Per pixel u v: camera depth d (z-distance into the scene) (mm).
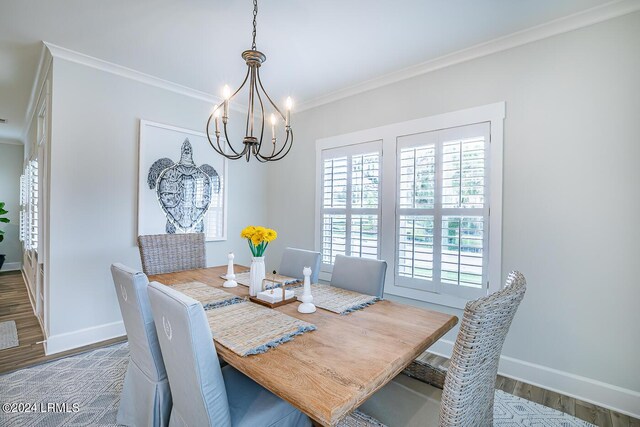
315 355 1143
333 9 1966
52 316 2521
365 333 1353
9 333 2896
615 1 1861
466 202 2445
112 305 2834
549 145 2127
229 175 3742
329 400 877
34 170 3564
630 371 1872
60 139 2529
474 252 2404
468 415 1014
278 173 4000
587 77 1997
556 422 1807
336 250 3291
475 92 2441
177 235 2689
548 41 2133
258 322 1440
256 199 4027
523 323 2227
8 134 5219
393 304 1774
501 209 2297
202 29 2209
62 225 2553
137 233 2967
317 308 1675
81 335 2662
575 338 2039
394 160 2881
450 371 976
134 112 2949
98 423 1735
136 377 1620
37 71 2885
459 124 2502
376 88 3047
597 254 1966
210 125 3539
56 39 2361
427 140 2672
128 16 2061
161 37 2326
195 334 1043
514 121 2264
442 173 2576
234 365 1115
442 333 1434
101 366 2338
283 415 1263
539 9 1952
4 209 5668
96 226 2729
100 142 2740
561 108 2086
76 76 2602
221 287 2035
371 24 2125
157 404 1473
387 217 2912
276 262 4008
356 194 3154
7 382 2125
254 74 1748
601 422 1810
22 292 4262
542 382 2145
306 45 2402
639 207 1842
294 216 3807
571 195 2049
